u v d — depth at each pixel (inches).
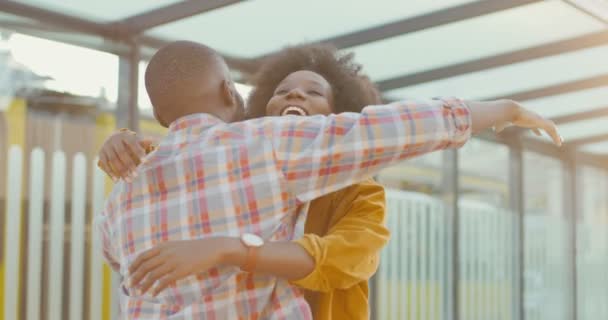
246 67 199.5
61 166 166.9
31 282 159.5
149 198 61.0
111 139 63.2
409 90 250.7
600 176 392.5
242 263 55.7
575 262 360.5
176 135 61.4
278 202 57.9
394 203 260.5
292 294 59.7
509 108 62.0
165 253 54.1
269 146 58.4
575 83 251.8
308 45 83.2
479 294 296.7
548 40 212.4
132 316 59.9
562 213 357.7
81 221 169.3
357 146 57.5
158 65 63.4
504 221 313.6
